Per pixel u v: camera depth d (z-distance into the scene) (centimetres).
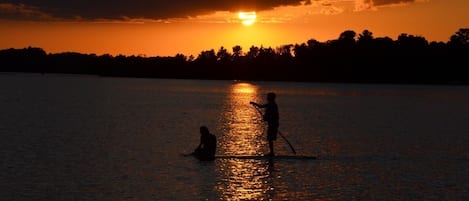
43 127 4262
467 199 1920
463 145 3419
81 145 3138
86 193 1923
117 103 8519
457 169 2488
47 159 2597
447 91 18100
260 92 16112
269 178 2219
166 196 1898
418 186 2120
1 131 3872
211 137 2652
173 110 6981
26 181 2097
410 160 2745
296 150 3081
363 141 3578
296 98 11975
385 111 7388
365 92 16588
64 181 2106
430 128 4712
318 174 2320
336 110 7556
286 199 1897
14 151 2831
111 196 1888
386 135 4016
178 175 2244
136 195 1906
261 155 2794
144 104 8412
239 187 2052
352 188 2070
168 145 3189
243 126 4681
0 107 6862
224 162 2558
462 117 6253
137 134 3825
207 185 2072
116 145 3166
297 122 5266
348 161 2677
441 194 1992
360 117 6125
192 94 13350
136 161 2578
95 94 11950
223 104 8806
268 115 2714
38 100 8888
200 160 2617
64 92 12681
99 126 4450
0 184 2041
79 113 6062
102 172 2294
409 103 9894
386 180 2225
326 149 3142
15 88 14638
